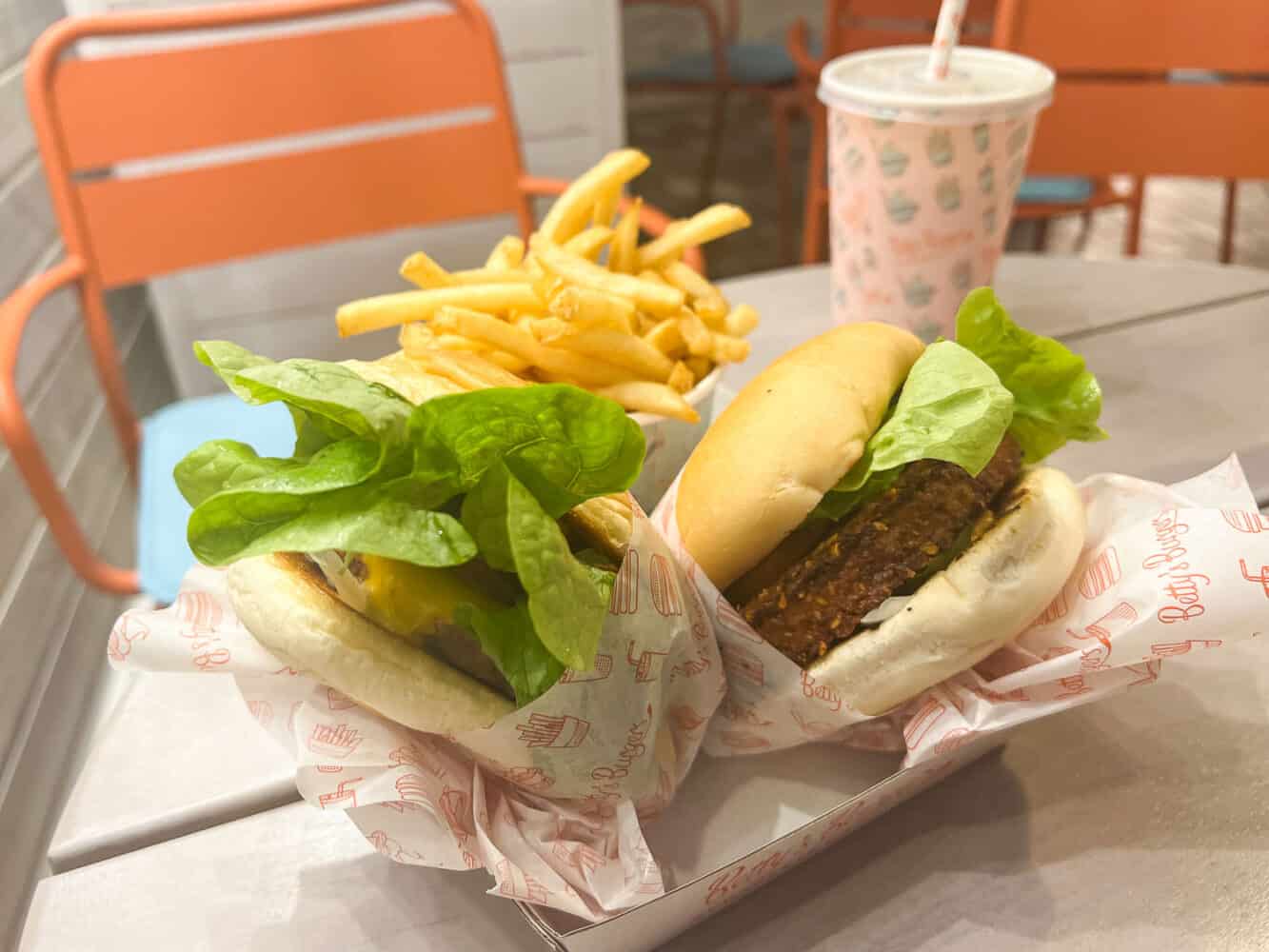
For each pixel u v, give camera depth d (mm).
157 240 1413
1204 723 644
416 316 731
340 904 579
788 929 541
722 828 575
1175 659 695
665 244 832
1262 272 1269
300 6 1396
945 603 536
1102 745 634
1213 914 527
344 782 505
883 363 612
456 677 487
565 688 481
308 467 459
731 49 3459
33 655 1410
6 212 1653
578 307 674
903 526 562
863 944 529
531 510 444
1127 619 538
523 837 540
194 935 566
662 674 530
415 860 518
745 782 604
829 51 2146
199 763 676
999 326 616
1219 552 528
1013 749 637
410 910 573
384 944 555
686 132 4488
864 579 562
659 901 477
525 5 2062
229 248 1454
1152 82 1412
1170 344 1105
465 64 1479
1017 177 956
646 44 4816
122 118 1364
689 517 578
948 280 979
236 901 584
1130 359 1078
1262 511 817
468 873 593
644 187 3891
